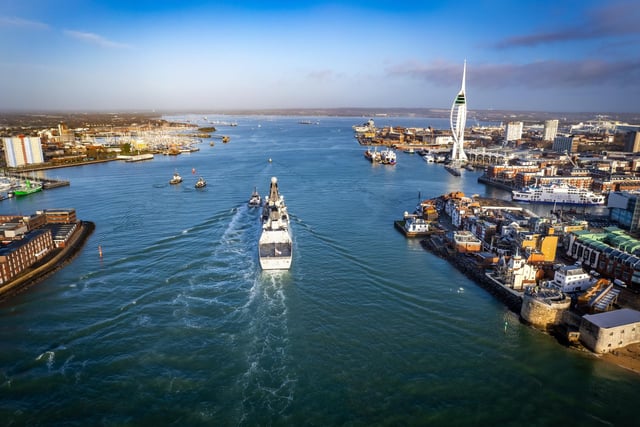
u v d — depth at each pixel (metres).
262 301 126.31
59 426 78.94
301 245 177.00
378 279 143.88
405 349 103.56
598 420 82.00
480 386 90.88
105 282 138.88
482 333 111.50
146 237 185.12
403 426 79.44
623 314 107.88
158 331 109.88
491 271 147.50
